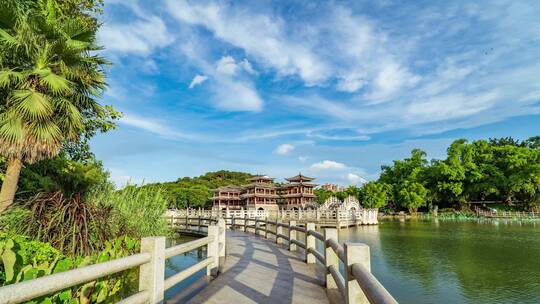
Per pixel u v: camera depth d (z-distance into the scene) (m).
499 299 10.08
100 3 10.98
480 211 56.06
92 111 8.83
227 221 19.45
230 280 5.40
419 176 63.62
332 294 4.48
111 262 2.45
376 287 1.69
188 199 56.47
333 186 93.25
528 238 24.70
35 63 7.50
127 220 8.00
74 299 3.73
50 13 8.34
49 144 7.26
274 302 4.20
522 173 52.16
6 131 6.86
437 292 10.87
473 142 62.62
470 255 17.47
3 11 7.12
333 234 4.87
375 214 40.62
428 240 23.86
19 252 3.57
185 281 6.83
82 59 7.79
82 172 10.30
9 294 1.56
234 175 93.94
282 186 53.81
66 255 5.17
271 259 7.46
